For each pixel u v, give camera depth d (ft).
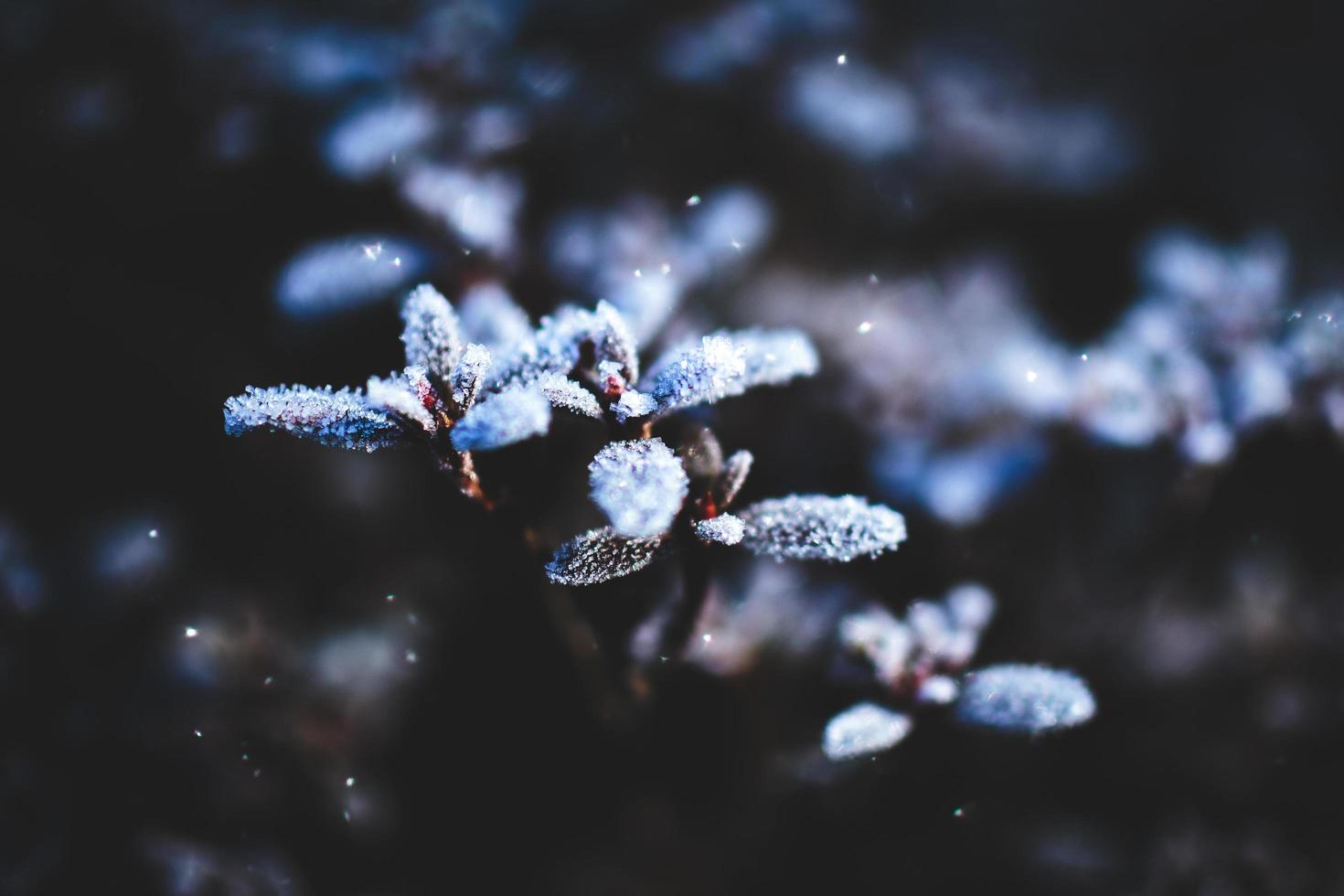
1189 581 0.93
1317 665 0.91
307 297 0.85
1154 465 0.89
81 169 0.95
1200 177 1.25
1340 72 1.37
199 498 0.93
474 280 0.87
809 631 0.87
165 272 0.95
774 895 0.87
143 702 0.85
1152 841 0.87
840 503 0.72
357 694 0.89
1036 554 0.91
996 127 1.20
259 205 0.93
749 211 0.92
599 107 0.99
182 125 0.95
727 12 1.05
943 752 0.83
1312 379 0.86
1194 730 0.90
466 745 0.89
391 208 0.89
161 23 0.98
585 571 0.70
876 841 0.86
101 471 0.93
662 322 0.81
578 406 0.69
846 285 1.01
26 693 0.84
